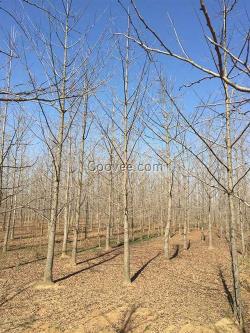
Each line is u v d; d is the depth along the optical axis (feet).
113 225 92.32
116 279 36.60
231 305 29.78
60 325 23.24
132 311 26.43
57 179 33.63
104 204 82.74
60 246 63.26
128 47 36.14
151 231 105.09
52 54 28.12
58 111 34.45
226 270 45.37
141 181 95.91
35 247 60.29
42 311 25.88
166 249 51.08
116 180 71.10
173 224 110.63
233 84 6.85
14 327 22.74
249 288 36.83
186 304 28.99
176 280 38.17
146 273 40.60
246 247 57.62
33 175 67.10
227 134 24.08
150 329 23.22
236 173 40.91
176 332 22.81
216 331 23.09
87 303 28.02
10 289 31.32
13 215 71.36
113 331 22.80
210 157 55.83
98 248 61.41
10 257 48.96
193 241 80.64
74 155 55.57
